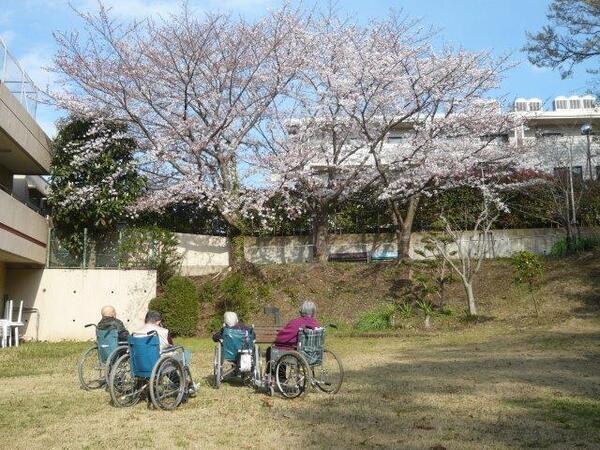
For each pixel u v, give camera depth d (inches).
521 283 665.0
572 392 283.9
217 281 749.3
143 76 707.4
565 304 621.3
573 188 797.2
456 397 277.1
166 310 643.5
